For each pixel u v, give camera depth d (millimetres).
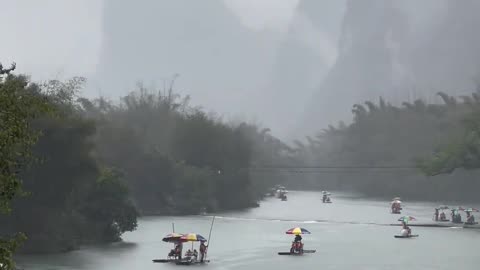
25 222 66750
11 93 20375
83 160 69250
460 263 62062
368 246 76438
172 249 65125
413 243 80812
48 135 66000
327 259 63750
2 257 19781
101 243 74500
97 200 77500
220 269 56094
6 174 20125
